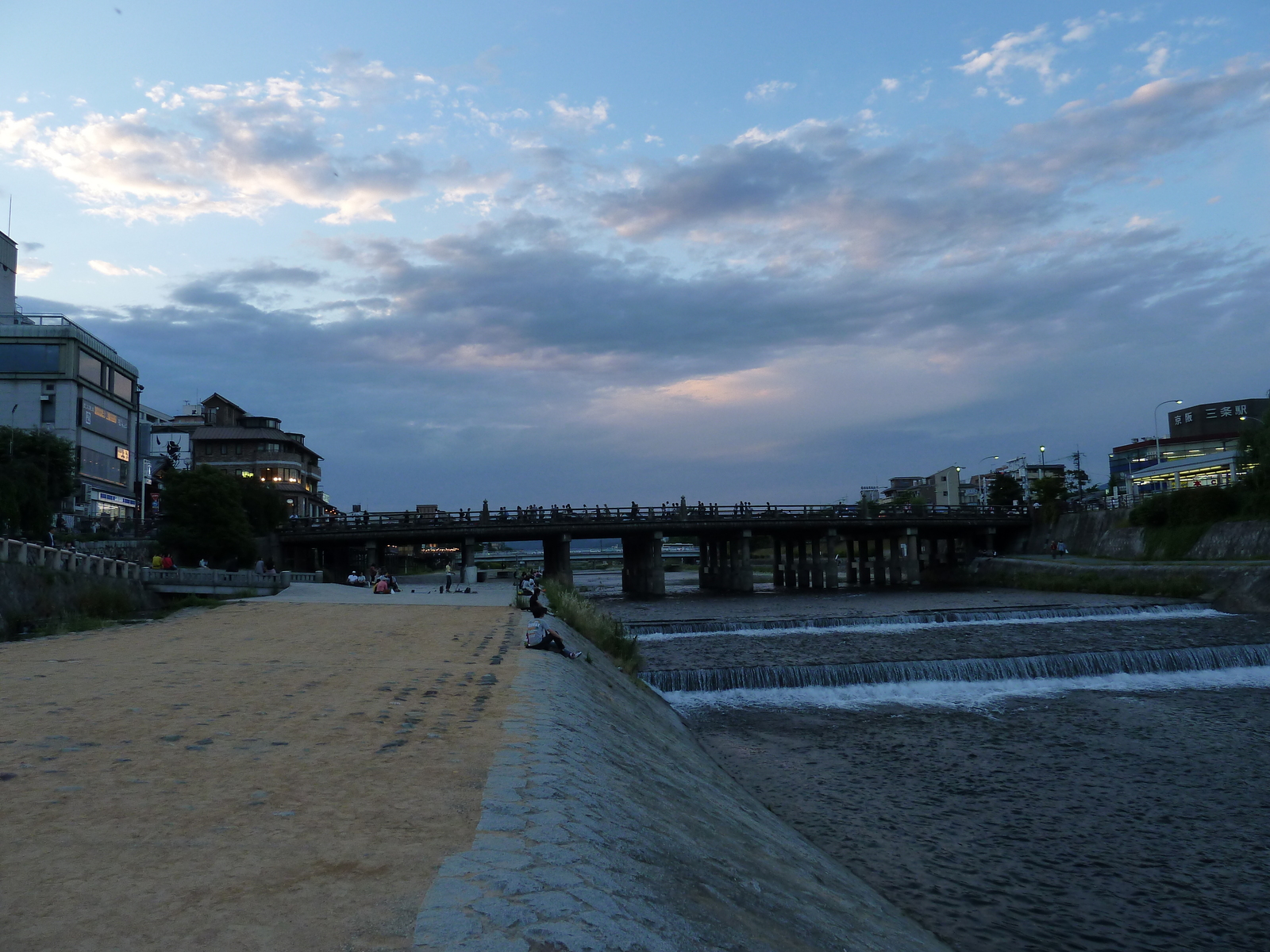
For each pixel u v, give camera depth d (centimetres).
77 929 445
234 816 660
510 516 8462
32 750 898
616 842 695
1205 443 12656
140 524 6725
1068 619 4962
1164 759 2212
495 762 866
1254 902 1342
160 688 1384
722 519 8981
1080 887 1393
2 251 7088
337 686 1416
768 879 868
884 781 2011
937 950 996
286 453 11619
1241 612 5200
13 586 3400
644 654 3791
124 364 7594
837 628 4625
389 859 564
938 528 10012
